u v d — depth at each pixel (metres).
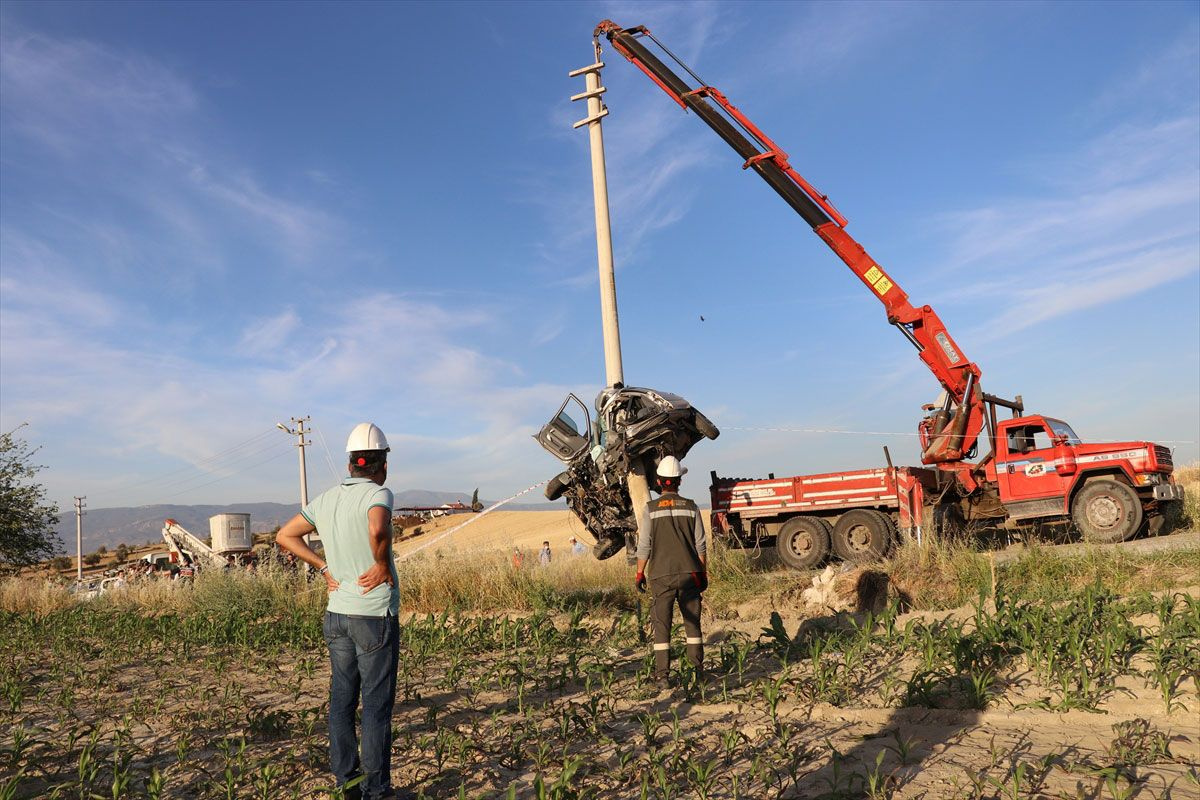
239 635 10.39
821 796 3.61
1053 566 9.02
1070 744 4.14
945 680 5.39
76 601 17.73
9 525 24.03
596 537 12.88
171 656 9.67
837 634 7.00
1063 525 15.65
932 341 15.22
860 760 4.13
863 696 5.37
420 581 13.20
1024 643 5.58
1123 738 3.98
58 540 25.75
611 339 13.20
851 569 9.66
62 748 5.32
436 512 61.50
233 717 6.07
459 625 9.53
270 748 5.18
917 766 3.97
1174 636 5.43
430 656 8.31
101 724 6.00
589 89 13.83
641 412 12.02
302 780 4.53
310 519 4.26
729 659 6.85
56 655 9.96
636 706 5.75
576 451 12.47
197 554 32.56
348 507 4.14
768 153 15.76
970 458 15.34
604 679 6.03
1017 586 8.46
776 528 15.88
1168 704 4.54
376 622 4.06
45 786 4.59
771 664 6.77
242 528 32.94
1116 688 4.93
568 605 11.45
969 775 3.62
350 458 4.32
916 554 9.67
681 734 4.77
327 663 8.68
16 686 7.29
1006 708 4.79
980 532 15.56
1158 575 8.41
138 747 5.16
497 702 6.18
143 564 34.41
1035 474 14.37
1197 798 3.34
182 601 16.02
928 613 8.18
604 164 13.74
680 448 12.36
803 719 5.03
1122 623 5.75
